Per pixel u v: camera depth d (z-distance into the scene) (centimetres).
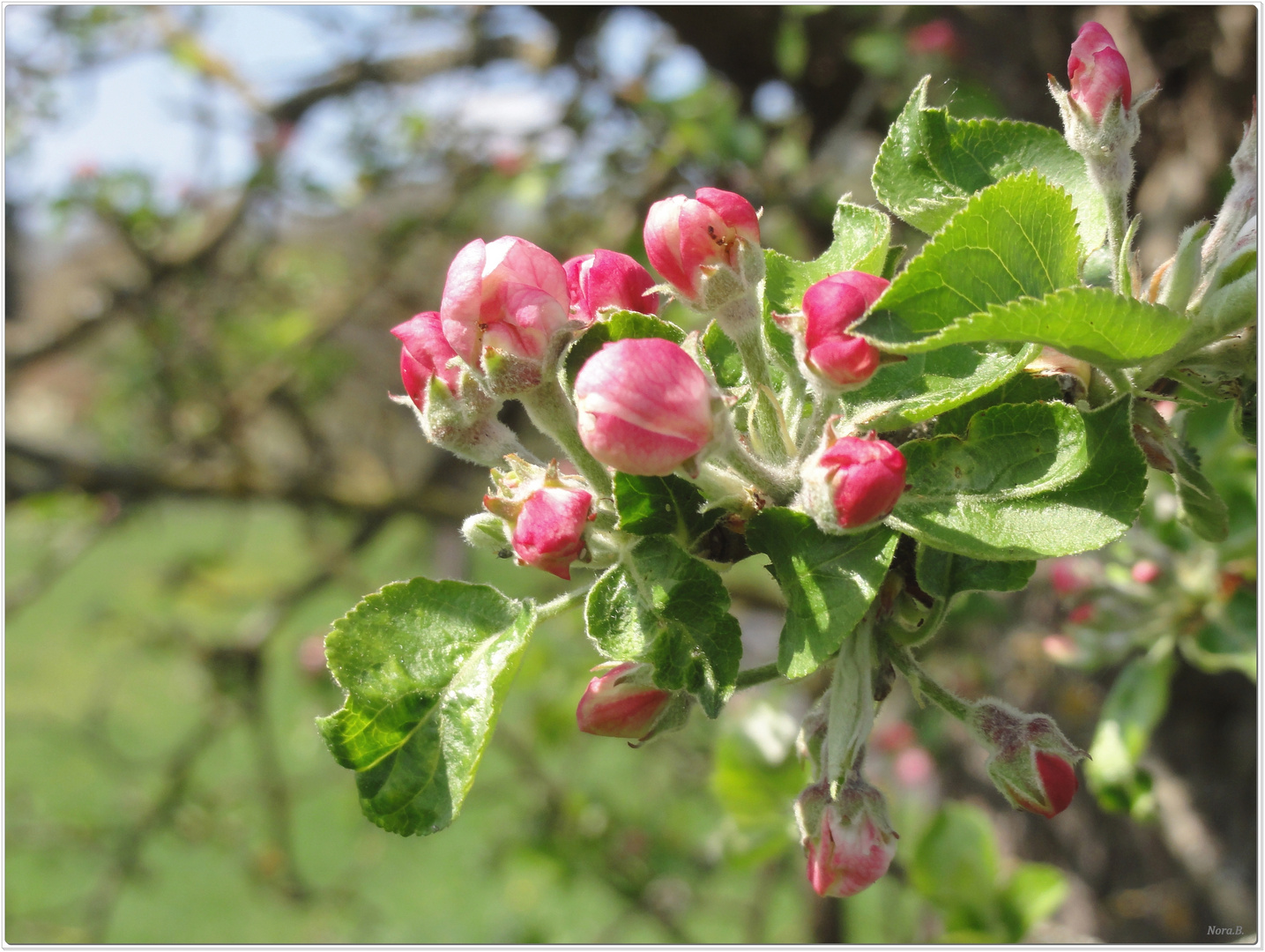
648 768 64
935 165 18
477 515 18
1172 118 38
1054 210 15
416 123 64
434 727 17
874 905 59
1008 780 17
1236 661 26
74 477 54
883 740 54
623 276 18
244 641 61
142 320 63
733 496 16
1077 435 15
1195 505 17
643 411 15
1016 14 44
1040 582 43
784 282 18
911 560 17
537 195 57
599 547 17
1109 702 28
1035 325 14
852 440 15
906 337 15
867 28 49
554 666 60
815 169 48
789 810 34
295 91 62
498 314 17
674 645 16
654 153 53
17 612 57
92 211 63
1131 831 42
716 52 51
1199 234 16
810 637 15
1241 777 38
